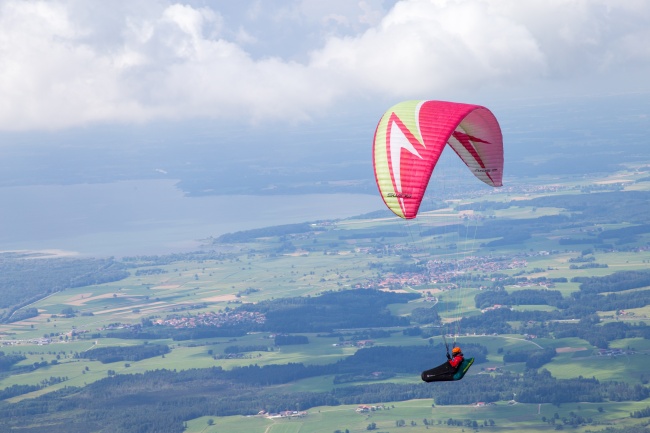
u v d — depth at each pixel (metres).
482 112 45.31
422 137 43.66
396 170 43.75
